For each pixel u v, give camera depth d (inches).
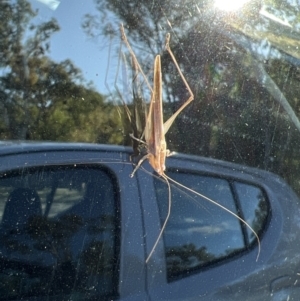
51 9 7.1
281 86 9.6
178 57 8.1
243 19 9.2
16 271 6.4
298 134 9.8
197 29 8.4
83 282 6.8
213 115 8.4
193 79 8.2
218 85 8.5
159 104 7.5
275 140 9.3
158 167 7.5
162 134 7.6
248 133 8.9
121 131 7.4
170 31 8.1
